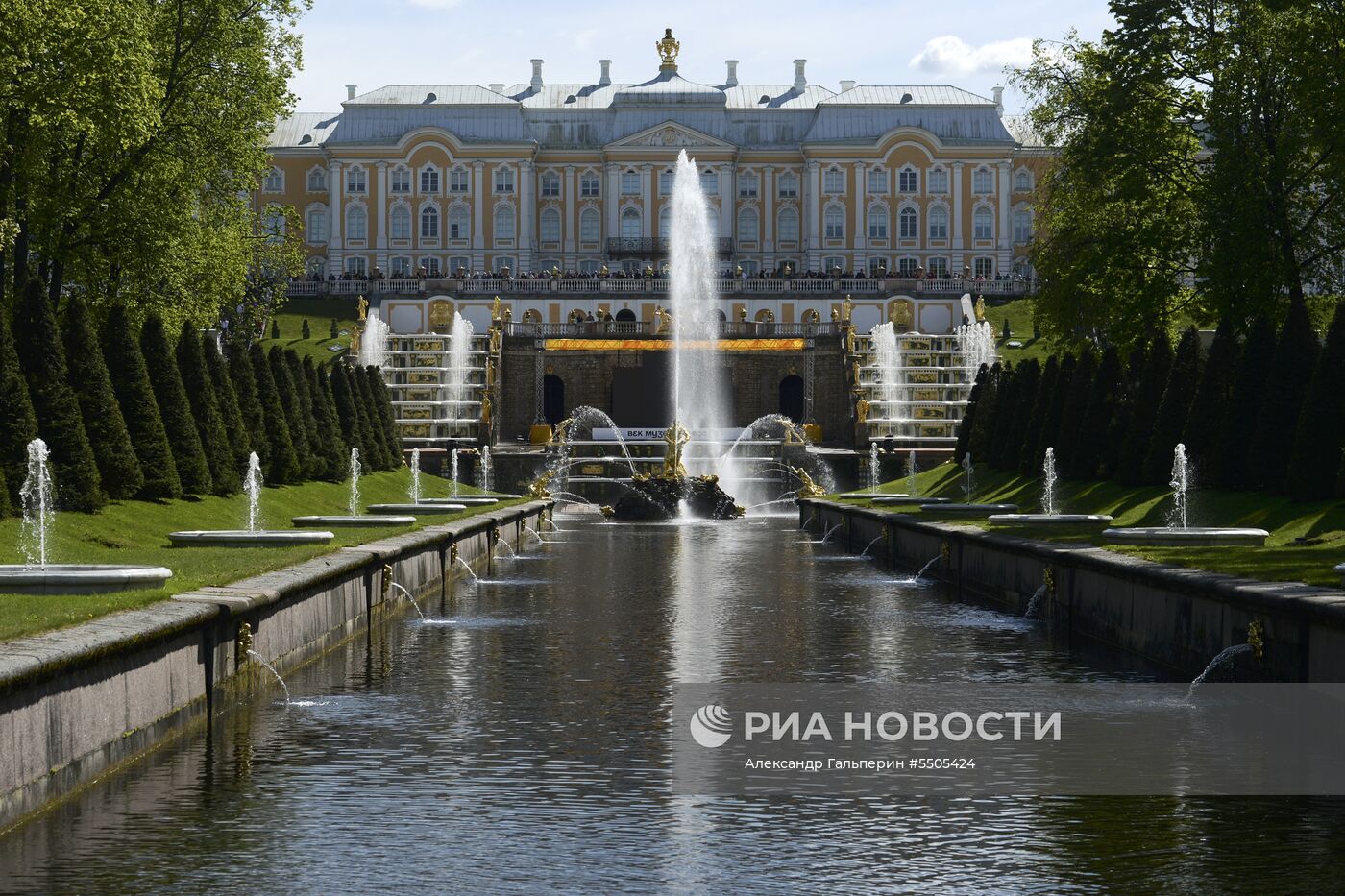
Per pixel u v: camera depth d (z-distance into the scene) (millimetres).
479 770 20688
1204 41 65125
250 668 25172
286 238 84875
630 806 18938
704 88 180375
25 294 41625
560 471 103062
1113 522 47281
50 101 53969
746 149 177000
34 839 17172
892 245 176125
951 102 178875
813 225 175500
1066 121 72062
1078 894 15695
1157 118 65062
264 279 119250
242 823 17969
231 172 72500
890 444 106000
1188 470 49250
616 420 123625
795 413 128000
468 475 101438
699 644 32375
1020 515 47281
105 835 17422
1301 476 40625
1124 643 30484
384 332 130750
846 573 50125
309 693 26250
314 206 178750
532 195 177375
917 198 175875
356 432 76250
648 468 103688
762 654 30984
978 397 82125
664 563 54969
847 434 119938
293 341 134500
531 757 21500
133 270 62312
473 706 25219
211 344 57062
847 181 175500
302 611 28688
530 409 126875
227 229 70625
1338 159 56375
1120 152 66000
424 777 20266
